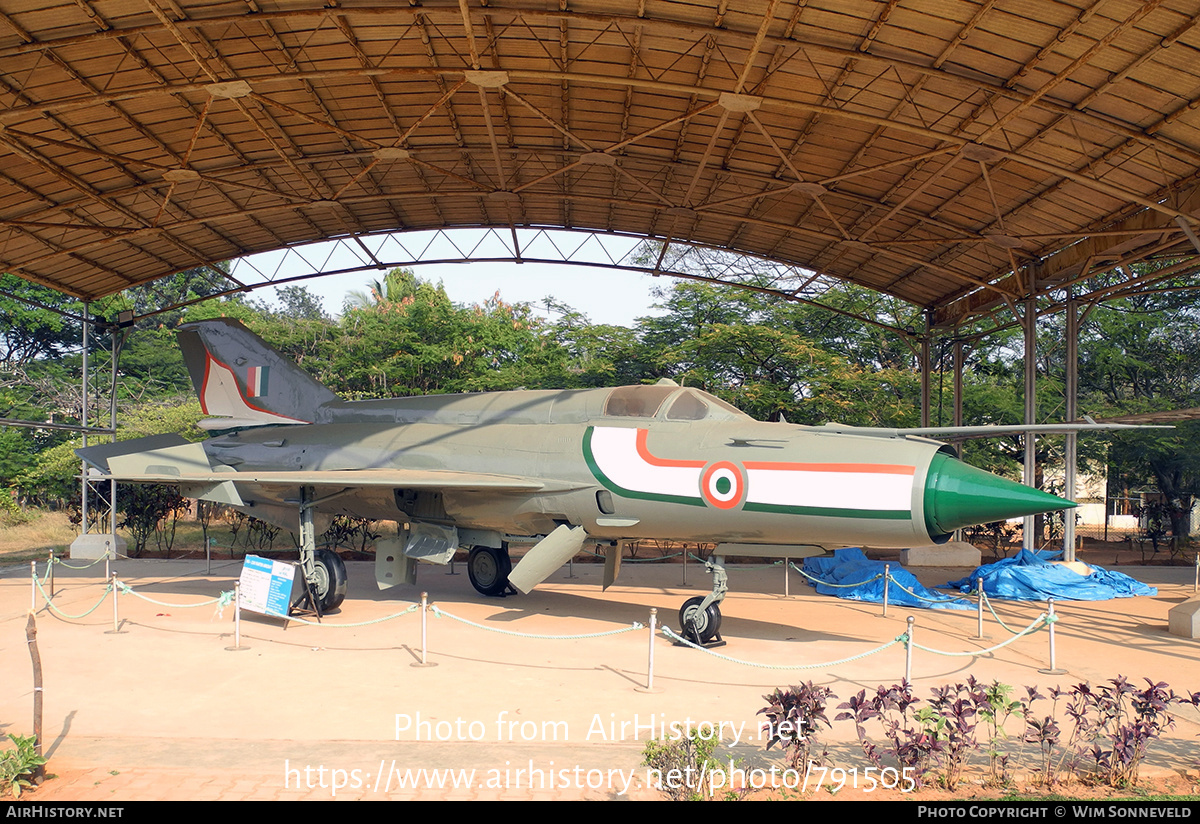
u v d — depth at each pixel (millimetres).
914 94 13391
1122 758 6613
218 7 11570
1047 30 10859
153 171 16875
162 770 6645
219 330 17953
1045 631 13203
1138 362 32094
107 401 41438
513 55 13500
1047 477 37500
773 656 11062
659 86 12367
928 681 9812
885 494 10219
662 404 12508
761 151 16516
